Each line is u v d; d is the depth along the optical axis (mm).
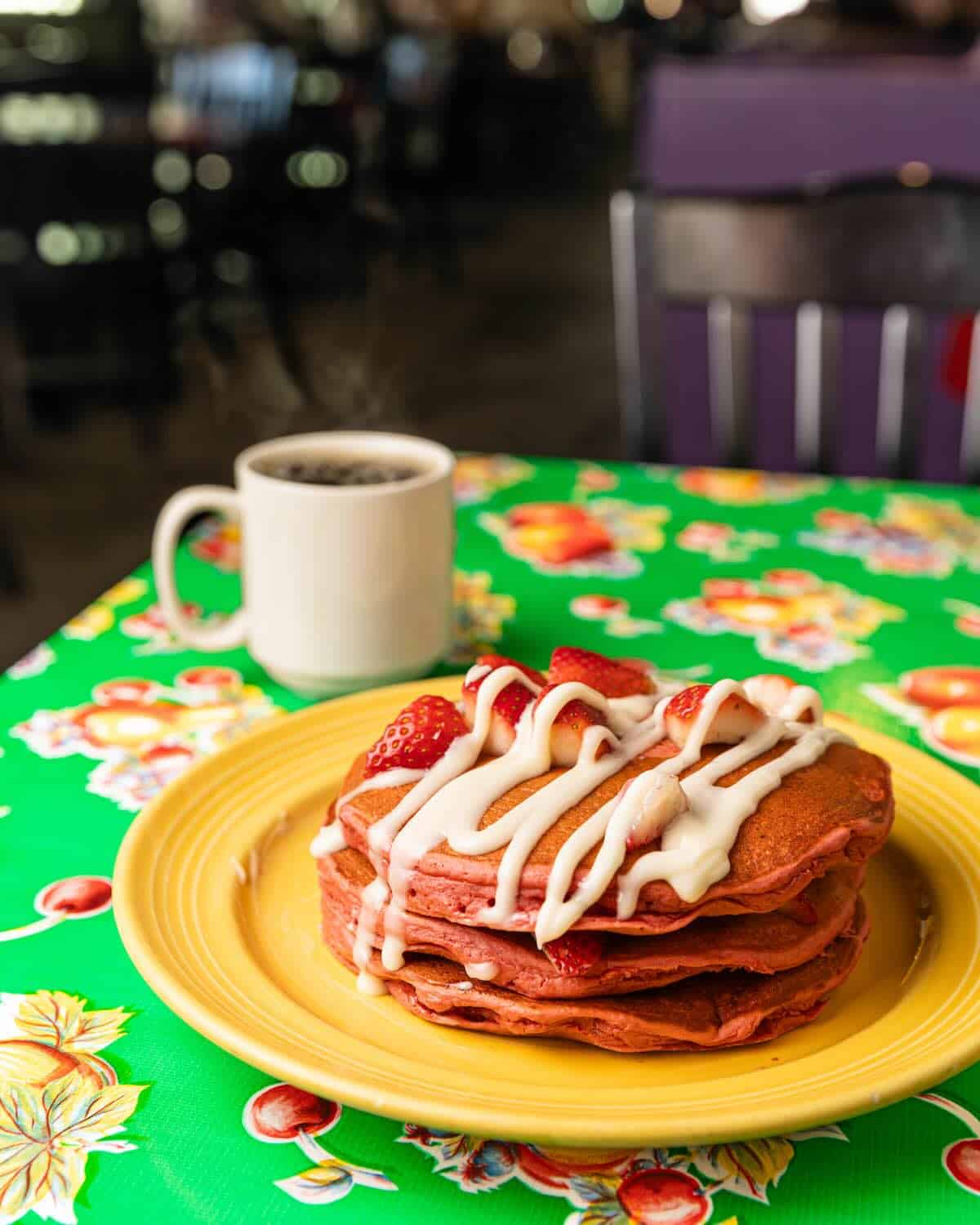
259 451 691
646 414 1055
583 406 2727
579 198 4762
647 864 456
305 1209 413
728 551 804
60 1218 409
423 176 4129
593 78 5371
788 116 1793
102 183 2541
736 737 508
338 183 3428
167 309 2668
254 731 583
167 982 450
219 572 784
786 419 1635
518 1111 416
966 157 1738
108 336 2557
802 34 3098
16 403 2445
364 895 477
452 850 468
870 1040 452
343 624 640
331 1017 471
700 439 1702
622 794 474
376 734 595
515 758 497
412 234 3662
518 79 4871
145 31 3252
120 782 590
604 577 772
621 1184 422
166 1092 446
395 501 629
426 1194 418
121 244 2578
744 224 1001
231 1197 416
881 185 979
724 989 466
